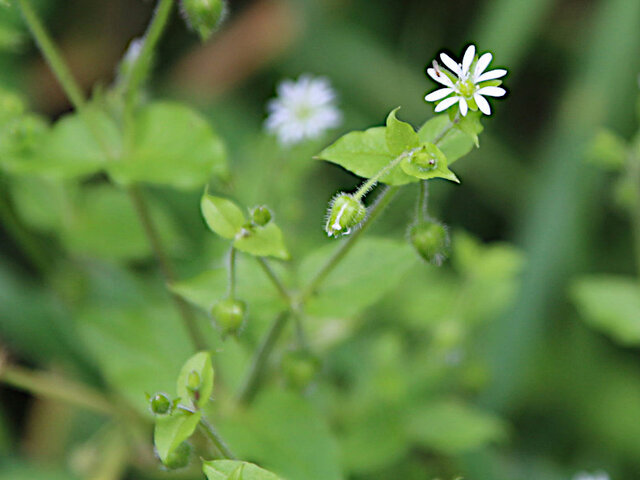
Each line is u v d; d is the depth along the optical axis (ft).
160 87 1.73
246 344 1.26
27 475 1.28
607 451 1.39
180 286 1.11
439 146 1.04
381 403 1.29
